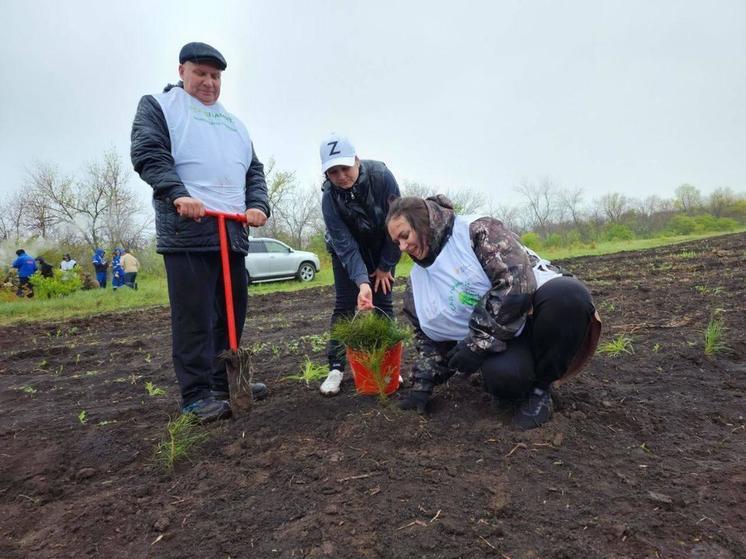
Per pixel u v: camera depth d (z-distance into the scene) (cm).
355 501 208
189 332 313
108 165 3044
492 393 264
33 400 417
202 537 197
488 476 220
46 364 560
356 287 365
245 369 308
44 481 263
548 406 263
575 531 184
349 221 331
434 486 214
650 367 348
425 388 285
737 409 277
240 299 349
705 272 884
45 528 217
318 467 237
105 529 211
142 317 1009
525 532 185
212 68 314
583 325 246
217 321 347
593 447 240
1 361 607
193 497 227
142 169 293
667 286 735
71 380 478
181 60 312
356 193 320
